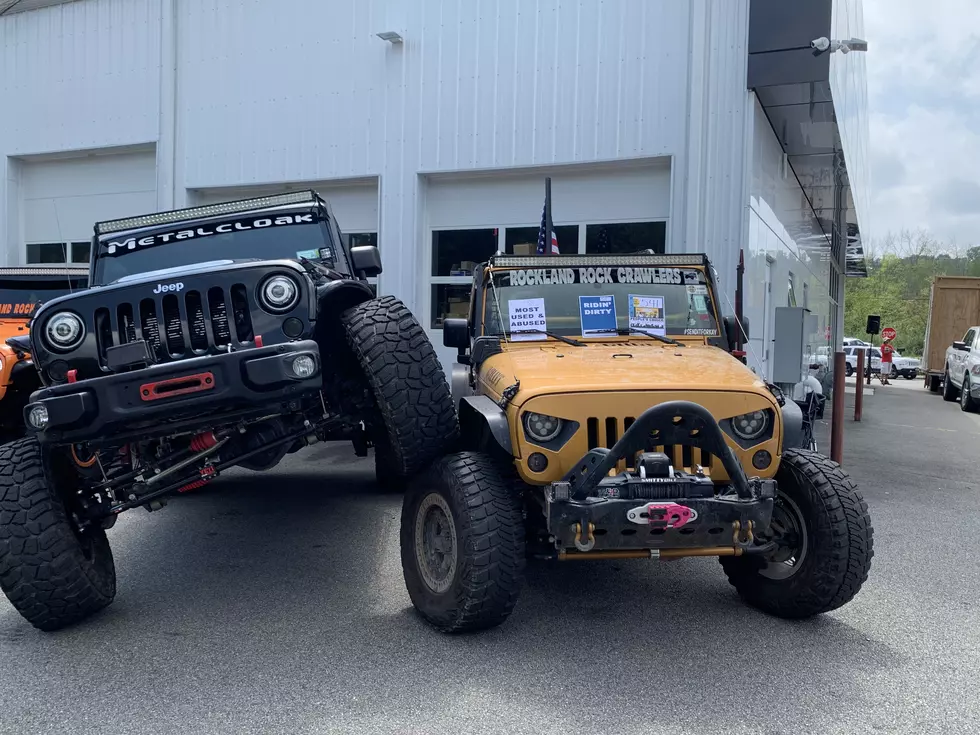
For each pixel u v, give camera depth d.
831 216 18.19
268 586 4.73
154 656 3.72
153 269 5.49
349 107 11.31
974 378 16.94
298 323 3.92
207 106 12.11
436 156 10.87
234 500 6.98
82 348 3.85
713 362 4.35
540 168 10.48
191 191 12.34
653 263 5.26
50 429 3.70
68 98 13.01
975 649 3.81
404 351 4.09
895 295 61.53
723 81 9.37
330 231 5.81
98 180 13.28
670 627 4.05
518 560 3.72
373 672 3.52
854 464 9.26
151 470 4.28
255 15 11.80
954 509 6.92
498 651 3.75
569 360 4.38
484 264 5.45
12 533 3.82
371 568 5.08
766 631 4.01
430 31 10.83
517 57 10.42
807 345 8.82
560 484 3.51
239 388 3.70
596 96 10.06
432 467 4.05
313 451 9.84
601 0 10.02
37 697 3.31
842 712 3.17
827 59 8.90
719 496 3.56
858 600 4.50
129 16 12.56
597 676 3.48
